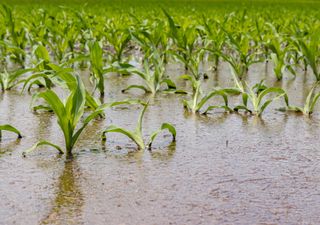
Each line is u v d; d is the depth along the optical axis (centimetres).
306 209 317
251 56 989
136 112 571
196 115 561
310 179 367
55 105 403
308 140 469
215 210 313
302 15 1959
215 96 671
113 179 361
